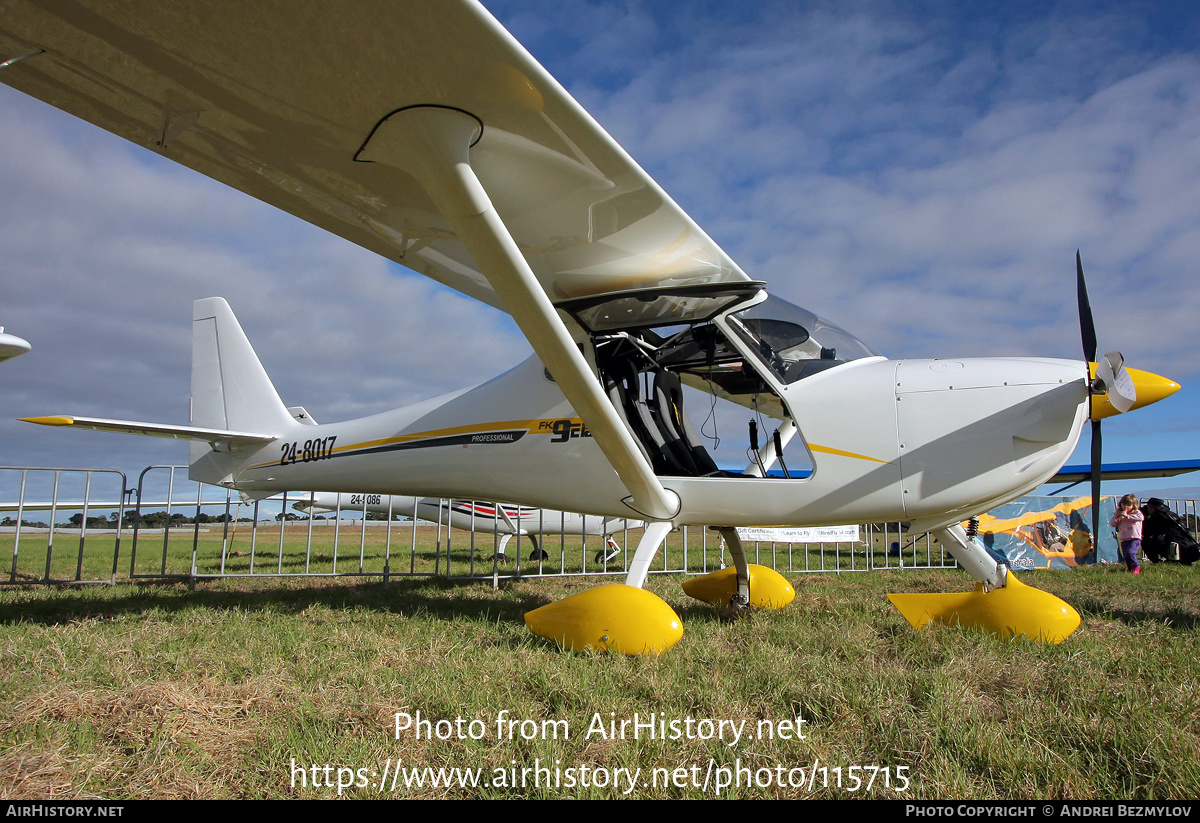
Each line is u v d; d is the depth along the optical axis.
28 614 3.77
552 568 7.54
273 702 2.09
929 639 2.84
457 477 4.12
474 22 1.98
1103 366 2.95
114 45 2.18
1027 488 3.09
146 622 3.44
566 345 2.65
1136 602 4.23
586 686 2.22
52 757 1.62
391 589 5.48
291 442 5.29
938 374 3.21
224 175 2.87
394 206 3.07
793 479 3.27
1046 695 2.11
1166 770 1.55
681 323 3.56
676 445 3.63
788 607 4.03
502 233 2.43
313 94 2.30
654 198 2.87
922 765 1.64
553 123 2.44
